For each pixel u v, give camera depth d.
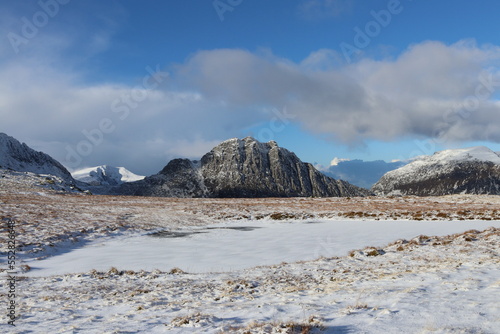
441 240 23.12
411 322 7.30
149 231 37.44
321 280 15.16
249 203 64.94
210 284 15.27
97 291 14.43
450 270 13.83
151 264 21.98
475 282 11.06
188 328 8.21
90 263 22.62
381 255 20.66
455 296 9.31
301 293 12.17
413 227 36.19
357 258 20.38
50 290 14.76
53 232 32.00
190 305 11.32
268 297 11.98
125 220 42.78
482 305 8.11
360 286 12.61
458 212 44.91
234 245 28.95
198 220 46.34
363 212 48.19
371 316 8.01
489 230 25.38
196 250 26.91
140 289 14.60
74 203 56.41
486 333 6.37
